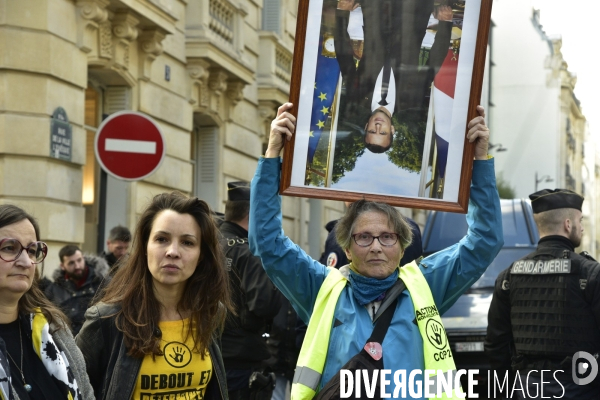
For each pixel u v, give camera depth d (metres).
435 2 4.29
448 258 4.17
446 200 4.26
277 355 7.03
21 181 10.27
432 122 4.28
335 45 4.27
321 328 3.91
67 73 10.88
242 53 17.23
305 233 22.86
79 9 11.20
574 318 5.17
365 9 4.29
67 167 10.99
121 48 12.34
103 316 3.85
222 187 16.81
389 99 4.28
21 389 3.28
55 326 3.49
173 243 3.88
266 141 19.88
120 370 3.78
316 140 4.26
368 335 3.88
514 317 5.45
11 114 10.26
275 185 4.21
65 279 8.23
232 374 5.86
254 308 5.79
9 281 3.30
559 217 5.36
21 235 3.34
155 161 8.29
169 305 3.95
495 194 4.18
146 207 3.98
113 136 8.27
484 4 4.27
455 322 10.28
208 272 4.00
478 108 4.27
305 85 4.27
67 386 3.39
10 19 10.31
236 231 6.03
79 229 11.23
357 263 3.98
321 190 4.24
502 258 11.34
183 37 14.78
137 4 12.10
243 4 17.27
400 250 4.01
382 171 4.28
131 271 3.94
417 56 4.29
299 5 4.25
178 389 3.85
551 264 5.28
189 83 14.98
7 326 3.37
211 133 16.64
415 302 3.91
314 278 4.16
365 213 3.98
